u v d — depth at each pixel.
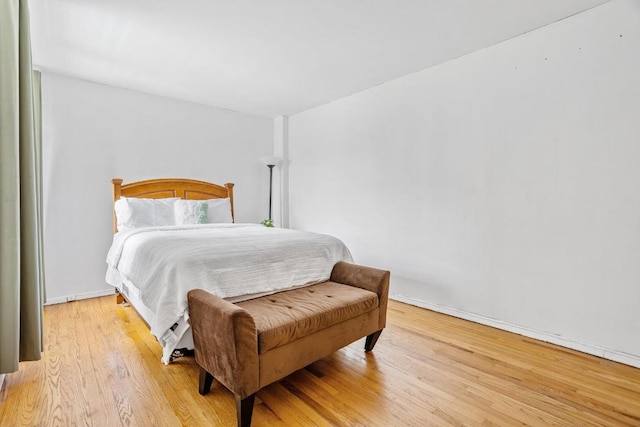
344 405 1.67
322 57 2.91
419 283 3.24
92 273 3.41
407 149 3.32
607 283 2.17
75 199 3.30
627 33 2.07
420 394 1.76
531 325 2.51
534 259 2.49
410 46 2.70
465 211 2.88
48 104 3.15
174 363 2.06
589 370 2.01
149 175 3.80
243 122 4.65
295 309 1.83
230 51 2.78
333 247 2.61
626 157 2.09
